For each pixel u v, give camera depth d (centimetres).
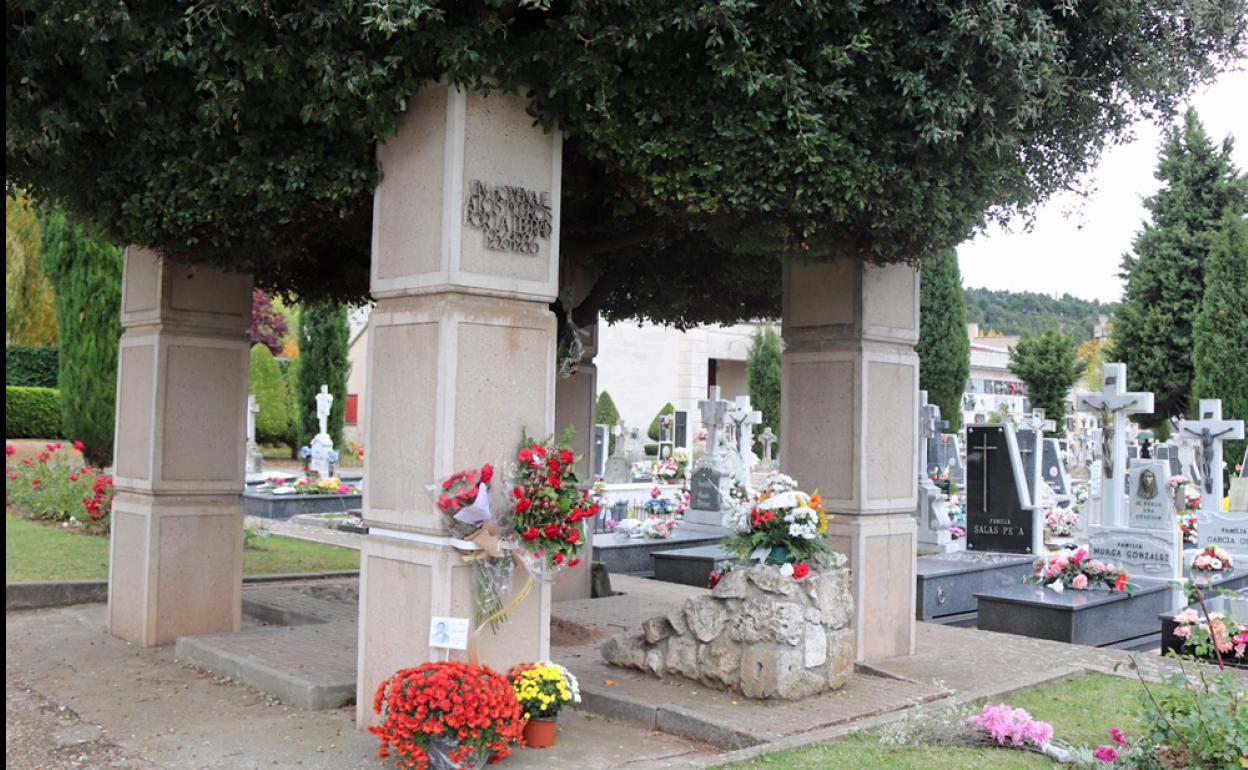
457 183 519
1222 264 2719
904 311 786
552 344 566
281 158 519
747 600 638
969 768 505
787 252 673
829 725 575
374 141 544
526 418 552
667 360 4081
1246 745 459
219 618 811
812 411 780
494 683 496
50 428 2439
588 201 734
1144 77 615
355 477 2670
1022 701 649
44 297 2906
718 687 642
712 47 498
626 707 607
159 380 781
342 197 547
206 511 805
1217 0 605
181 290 789
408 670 491
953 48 519
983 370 5269
